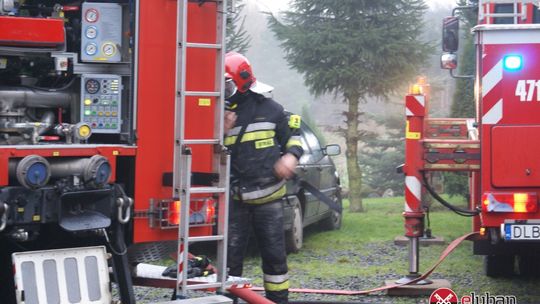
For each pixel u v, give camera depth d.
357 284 9.67
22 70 6.41
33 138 6.16
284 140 7.29
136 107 6.24
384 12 16.91
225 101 7.14
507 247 9.14
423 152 8.73
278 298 7.21
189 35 6.42
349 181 17.59
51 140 6.26
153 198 6.28
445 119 10.34
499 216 8.23
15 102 6.25
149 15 6.29
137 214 6.23
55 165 5.84
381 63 16.61
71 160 5.89
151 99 6.29
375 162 23.08
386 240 13.00
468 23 16.58
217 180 6.47
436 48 17.20
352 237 13.27
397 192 23.09
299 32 16.84
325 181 12.98
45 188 5.71
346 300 8.88
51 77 6.53
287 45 16.97
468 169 8.54
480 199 8.43
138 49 6.25
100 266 5.78
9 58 6.31
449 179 16.08
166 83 6.35
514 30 8.24
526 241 8.27
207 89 6.50
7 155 5.52
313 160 12.27
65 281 5.62
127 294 6.09
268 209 7.18
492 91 8.27
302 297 9.02
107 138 6.57
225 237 6.41
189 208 6.24
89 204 5.95
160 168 6.31
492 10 9.59
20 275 5.44
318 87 17.16
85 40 6.38
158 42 6.32
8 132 6.15
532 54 8.23
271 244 7.18
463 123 10.30
